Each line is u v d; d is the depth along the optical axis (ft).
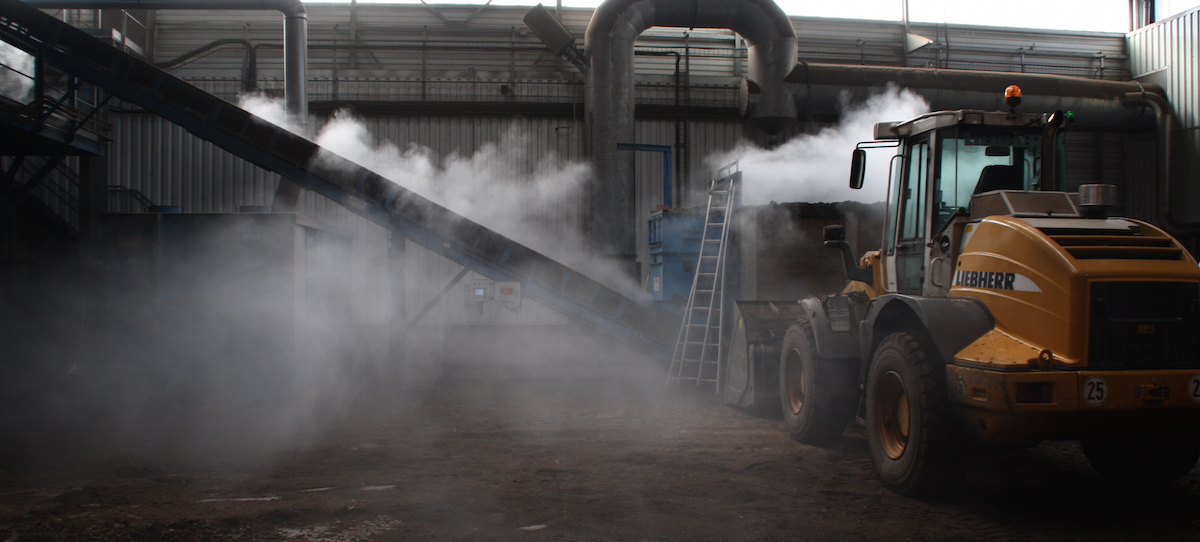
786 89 58.29
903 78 59.31
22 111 38.06
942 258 19.70
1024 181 20.30
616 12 55.57
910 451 17.24
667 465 20.86
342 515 16.01
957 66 68.44
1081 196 17.53
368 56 63.16
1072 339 15.21
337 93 61.52
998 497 17.84
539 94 63.16
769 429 26.37
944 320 17.01
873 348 20.30
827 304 23.79
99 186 48.98
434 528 15.20
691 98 64.54
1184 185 64.95
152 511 16.19
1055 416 15.05
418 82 62.18
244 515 15.87
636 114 63.52
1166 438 15.94
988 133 20.34
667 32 64.75
